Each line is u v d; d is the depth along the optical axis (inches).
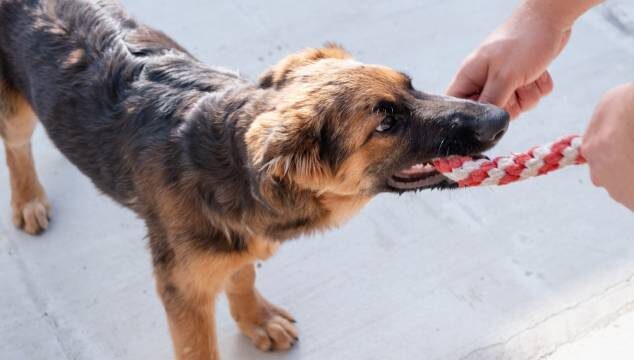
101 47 47.6
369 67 42.9
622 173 32.3
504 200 56.7
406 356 50.6
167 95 45.6
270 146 40.1
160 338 51.8
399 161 42.9
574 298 52.1
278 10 66.9
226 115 43.3
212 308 47.4
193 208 44.3
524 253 54.3
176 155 44.3
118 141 46.4
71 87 47.5
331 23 66.2
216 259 45.0
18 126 52.9
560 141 37.8
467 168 40.6
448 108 42.4
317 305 52.9
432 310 52.2
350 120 41.7
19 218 55.8
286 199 41.9
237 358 51.3
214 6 67.1
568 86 62.2
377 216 56.2
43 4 49.2
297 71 43.5
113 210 57.1
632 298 51.9
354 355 50.8
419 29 66.0
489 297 52.6
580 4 42.7
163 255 46.1
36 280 53.9
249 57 64.0
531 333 50.9
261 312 51.5
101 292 53.5
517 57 42.9
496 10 67.1
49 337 51.7
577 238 54.8
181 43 64.7
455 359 50.3
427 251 54.7
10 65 50.7
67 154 49.0
